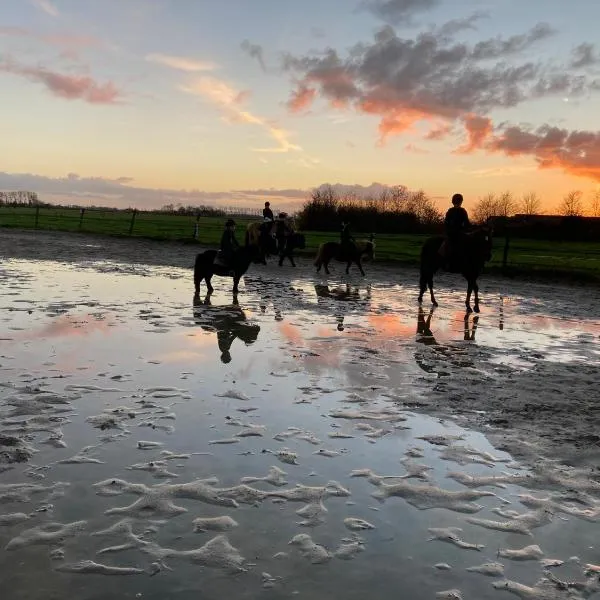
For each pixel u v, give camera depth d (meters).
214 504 3.82
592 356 8.91
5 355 7.42
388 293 16.41
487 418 5.83
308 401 6.12
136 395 6.05
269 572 3.09
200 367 7.30
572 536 3.61
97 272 18.72
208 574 3.05
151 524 3.53
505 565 3.26
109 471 4.25
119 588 2.90
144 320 10.38
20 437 4.82
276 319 11.21
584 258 28.75
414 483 4.29
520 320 12.45
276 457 4.65
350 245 20.66
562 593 3.01
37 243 30.30
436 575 3.13
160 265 22.16
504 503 4.03
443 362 8.16
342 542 3.43
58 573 3.00
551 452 4.98
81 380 6.49
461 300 15.55
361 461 4.66
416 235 57.91
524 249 35.53
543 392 6.80
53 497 3.82
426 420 5.70
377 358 8.22
